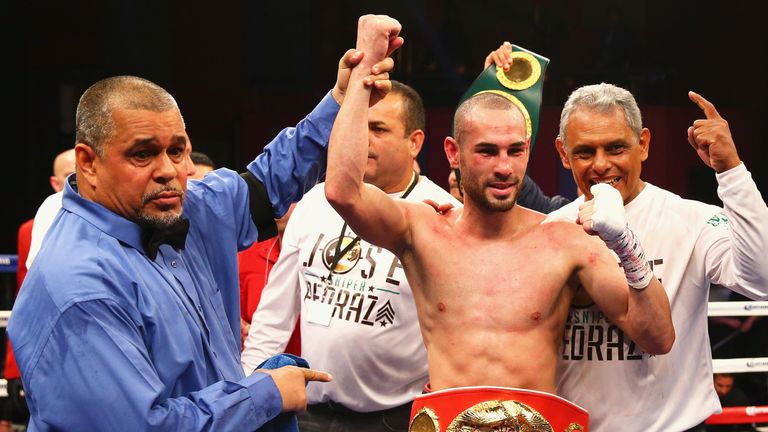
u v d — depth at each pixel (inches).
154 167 80.9
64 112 372.5
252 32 401.1
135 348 77.2
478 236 93.8
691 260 100.0
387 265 117.3
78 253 78.9
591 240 93.4
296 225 125.4
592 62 379.9
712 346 191.8
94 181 82.0
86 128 81.0
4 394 165.9
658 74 349.1
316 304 120.7
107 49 378.6
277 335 127.6
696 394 100.2
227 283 91.5
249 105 363.9
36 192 367.9
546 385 90.9
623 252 85.8
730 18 377.7
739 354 189.9
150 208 81.3
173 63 384.5
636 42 378.0
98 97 80.9
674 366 99.0
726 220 100.3
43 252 80.5
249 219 94.4
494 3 400.8
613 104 99.2
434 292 93.1
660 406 98.5
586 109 99.7
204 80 385.7
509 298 91.2
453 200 122.6
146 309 79.3
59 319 76.1
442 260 93.1
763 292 95.5
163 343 79.8
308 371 86.3
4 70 367.6
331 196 87.4
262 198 95.6
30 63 371.2
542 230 94.0
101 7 376.8
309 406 123.5
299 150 95.7
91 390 75.2
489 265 92.3
